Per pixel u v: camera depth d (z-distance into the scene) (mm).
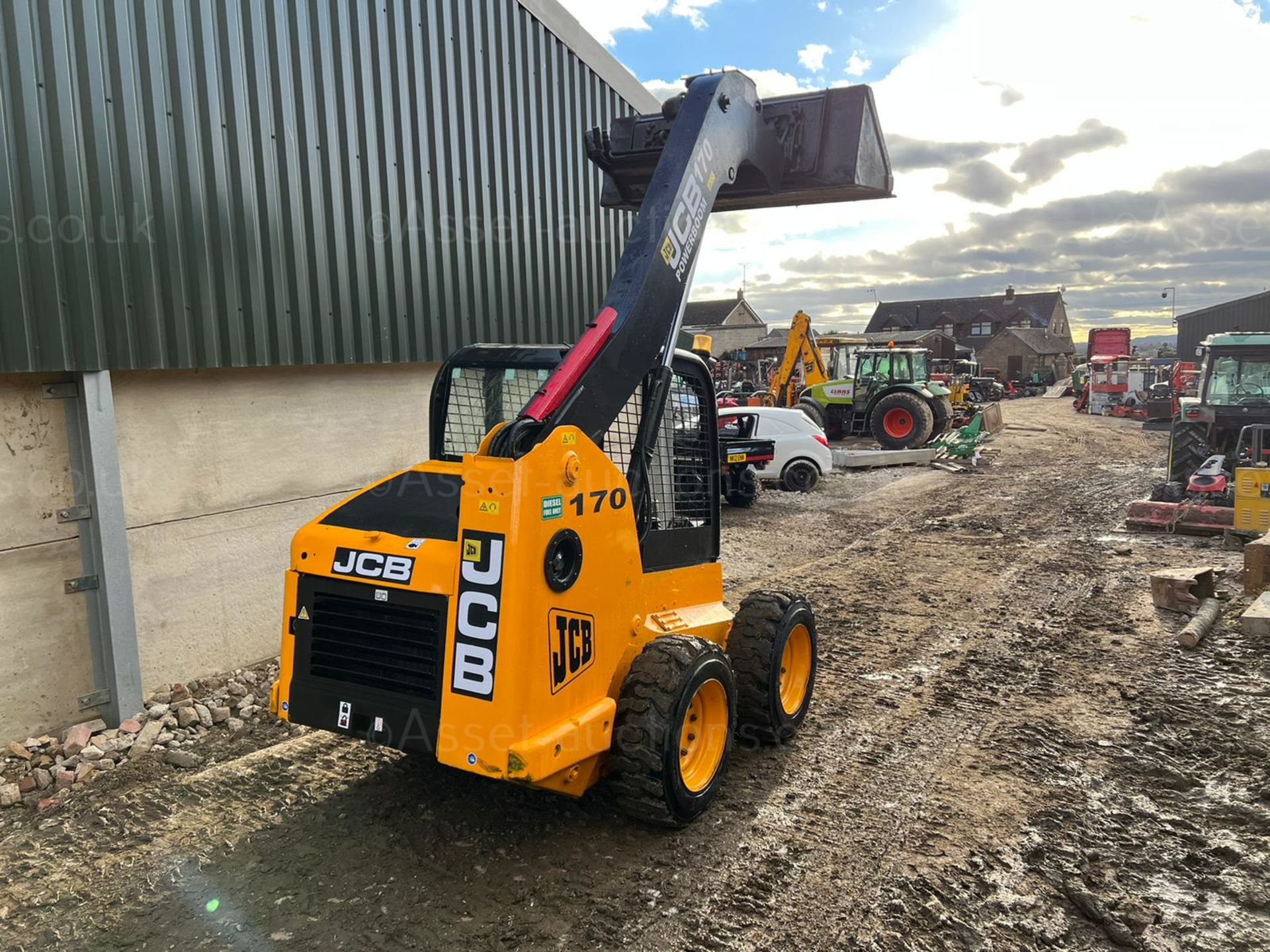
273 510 6125
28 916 3297
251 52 5641
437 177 7234
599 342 3678
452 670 3234
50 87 4574
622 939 3123
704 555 4551
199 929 3199
